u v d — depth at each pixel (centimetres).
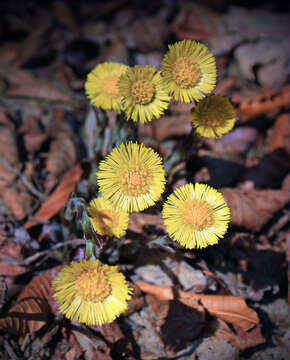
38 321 24
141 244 25
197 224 21
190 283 26
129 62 44
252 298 27
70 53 45
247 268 28
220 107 23
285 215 31
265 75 45
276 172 33
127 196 21
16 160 31
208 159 33
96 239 21
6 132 33
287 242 30
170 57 21
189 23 49
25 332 23
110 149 25
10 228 28
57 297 20
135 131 25
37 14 48
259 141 37
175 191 22
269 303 28
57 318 24
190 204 21
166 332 25
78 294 20
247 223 30
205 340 25
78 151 33
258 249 29
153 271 27
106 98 24
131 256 27
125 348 24
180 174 31
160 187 21
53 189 31
